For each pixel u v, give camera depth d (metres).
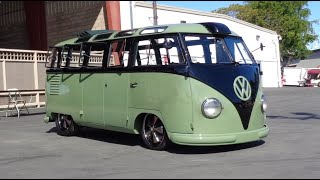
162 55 8.16
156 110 8.12
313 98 21.77
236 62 8.23
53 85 10.91
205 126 7.61
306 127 11.24
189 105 7.64
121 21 25.22
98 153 8.37
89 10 25.70
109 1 24.61
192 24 8.36
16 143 9.76
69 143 9.62
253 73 8.33
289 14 48.47
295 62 51.84
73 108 10.22
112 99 9.04
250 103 8.04
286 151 8.08
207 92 7.65
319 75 49.78
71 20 26.84
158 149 8.38
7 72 17.38
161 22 29.25
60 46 10.80
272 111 15.71
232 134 7.73
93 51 9.74
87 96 9.75
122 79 8.80
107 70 9.16
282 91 30.92
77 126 10.55
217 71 7.84
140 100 8.40
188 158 7.63
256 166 6.91
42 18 28.39
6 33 30.70
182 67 7.73
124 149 8.67
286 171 6.54
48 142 9.82
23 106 16.88
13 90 16.64
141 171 6.77
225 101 7.73
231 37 8.59
